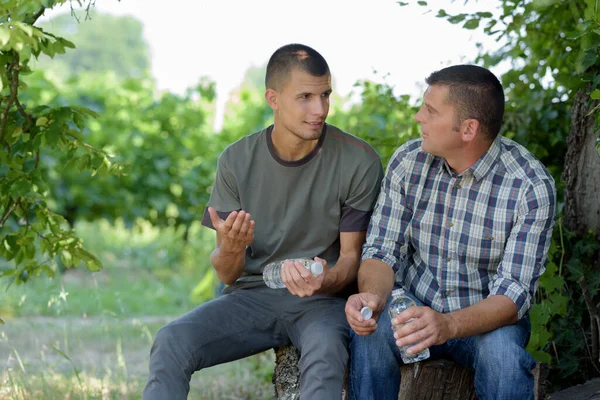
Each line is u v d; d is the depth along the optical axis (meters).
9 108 3.47
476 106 2.92
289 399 3.22
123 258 12.83
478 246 3.03
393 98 4.64
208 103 10.10
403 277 3.21
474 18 4.07
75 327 6.44
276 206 3.28
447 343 3.03
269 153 3.26
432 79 3.00
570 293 3.80
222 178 3.33
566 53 4.17
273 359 5.50
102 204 9.69
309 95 3.09
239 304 3.22
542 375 3.12
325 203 3.25
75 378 4.67
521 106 4.37
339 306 3.18
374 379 2.92
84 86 9.91
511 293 2.86
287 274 2.94
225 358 3.16
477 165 3.00
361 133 4.61
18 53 3.37
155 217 10.04
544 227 2.95
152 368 2.95
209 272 7.46
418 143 3.19
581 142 3.83
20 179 3.61
